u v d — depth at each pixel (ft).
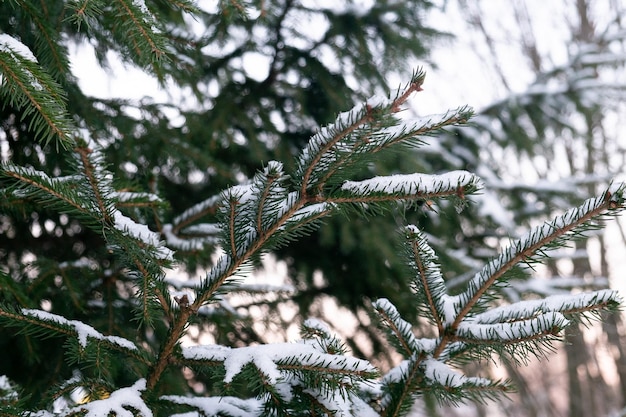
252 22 5.48
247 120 5.63
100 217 2.47
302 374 2.55
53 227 5.07
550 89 7.54
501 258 2.55
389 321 2.77
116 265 4.03
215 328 4.86
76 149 2.33
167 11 4.17
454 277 6.41
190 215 3.81
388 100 2.26
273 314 5.96
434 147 6.63
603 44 7.90
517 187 7.32
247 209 2.52
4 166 2.40
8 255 5.07
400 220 5.58
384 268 6.13
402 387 2.71
